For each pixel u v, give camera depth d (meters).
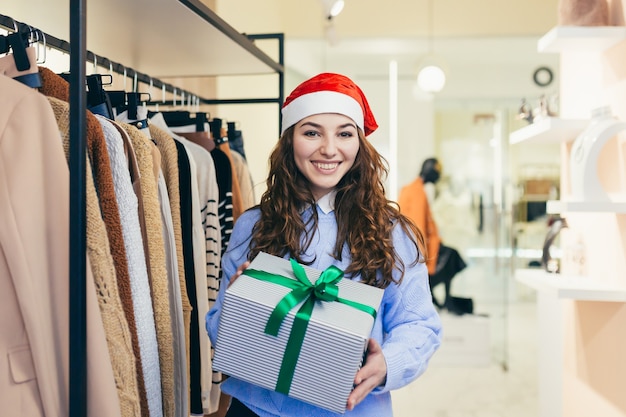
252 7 4.07
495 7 4.90
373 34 4.97
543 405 3.08
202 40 1.83
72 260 1.04
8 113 1.05
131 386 1.16
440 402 3.78
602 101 2.28
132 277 1.25
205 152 1.89
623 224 2.05
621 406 2.06
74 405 1.04
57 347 1.05
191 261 1.68
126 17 1.59
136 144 1.36
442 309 5.24
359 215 1.30
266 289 1.14
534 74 6.36
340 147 1.28
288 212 1.34
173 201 1.60
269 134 4.95
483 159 6.03
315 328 1.07
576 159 2.04
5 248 1.02
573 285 2.14
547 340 3.00
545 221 6.24
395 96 5.90
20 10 1.69
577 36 2.04
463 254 5.81
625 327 2.03
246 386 1.27
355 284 1.23
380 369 1.13
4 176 1.03
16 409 1.04
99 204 1.16
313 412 1.21
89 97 1.45
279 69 2.39
